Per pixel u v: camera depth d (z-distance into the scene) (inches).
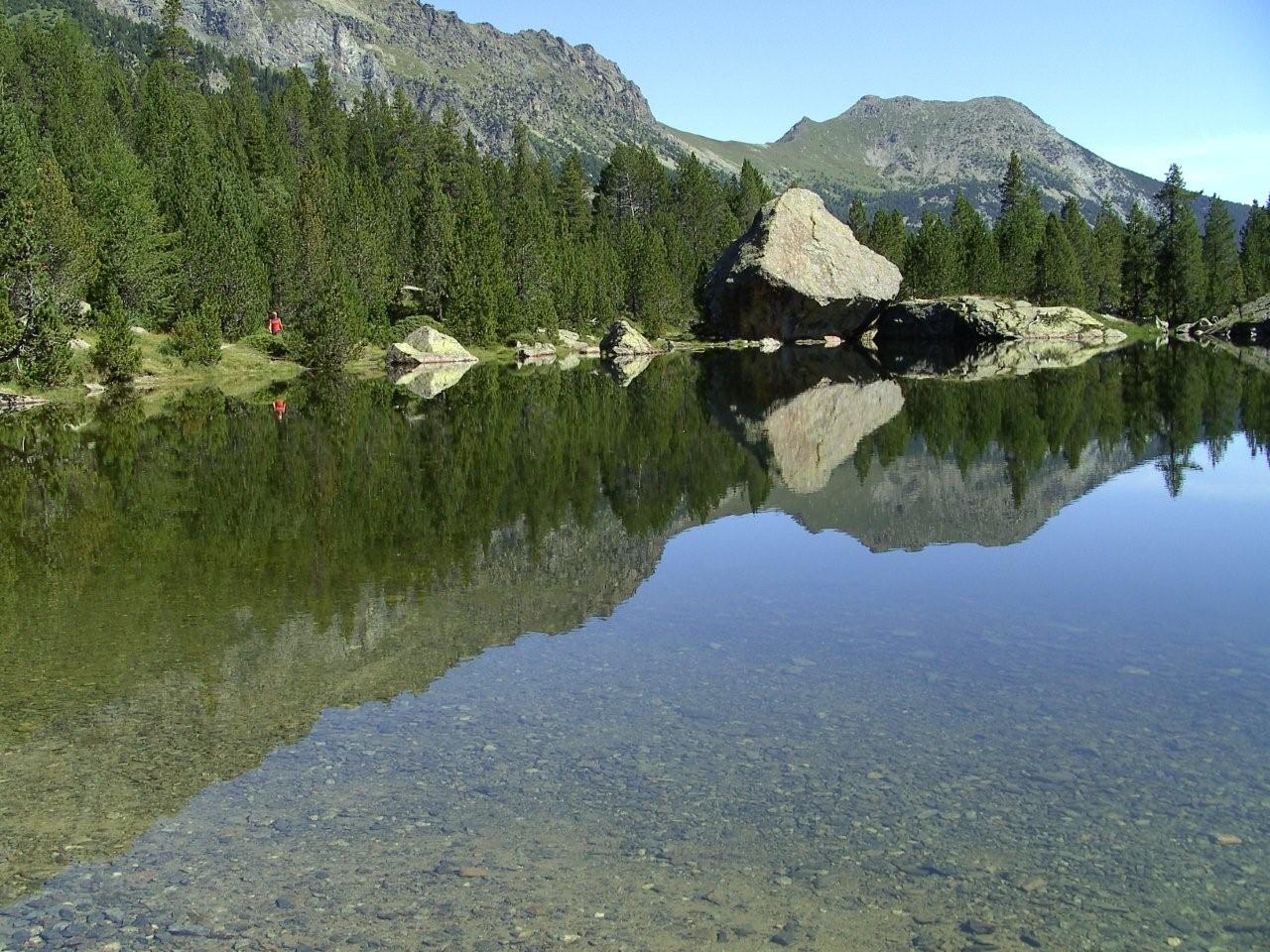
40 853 249.9
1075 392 1526.8
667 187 5123.0
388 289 3230.8
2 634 431.8
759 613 454.9
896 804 265.1
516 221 3432.6
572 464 948.0
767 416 1339.8
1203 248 4399.6
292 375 2218.3
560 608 466.0
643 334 3570.4
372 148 4719.5
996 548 584.1
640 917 216.2
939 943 205.0
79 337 1894.7
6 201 1630.2
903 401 1489.9
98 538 629.9
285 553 583.8
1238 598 467.8
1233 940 204.4
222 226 2539.4
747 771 287.6
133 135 3412.9
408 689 359.6
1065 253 3833.7
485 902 223.6
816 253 3390.7
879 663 381.4
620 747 306.0
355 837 254.4
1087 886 224.8
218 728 326.6
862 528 649.6
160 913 222.7
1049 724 319.0
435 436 1168.8
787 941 206.5
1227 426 1068.5
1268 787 270.5
